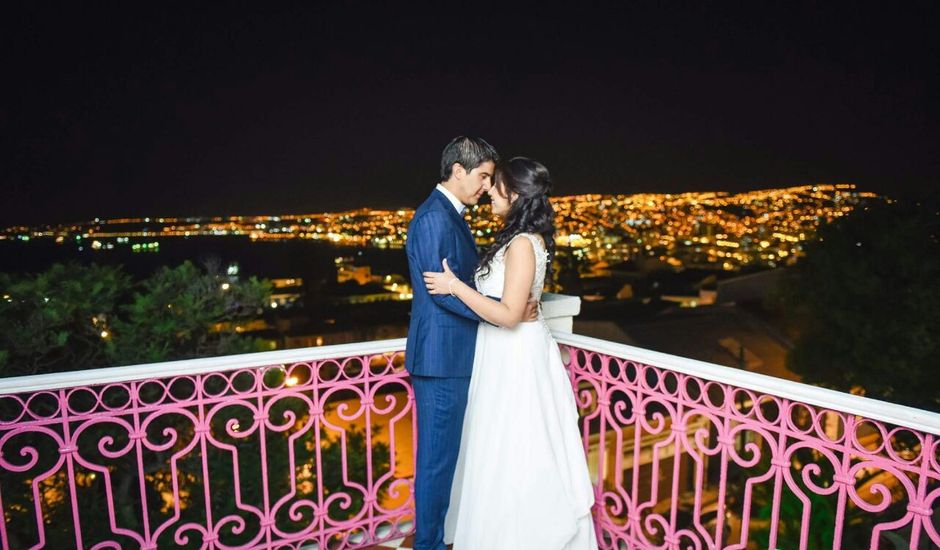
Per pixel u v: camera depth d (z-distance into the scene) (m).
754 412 1.93
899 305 11.07
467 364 2.29
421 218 2.16
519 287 2.03
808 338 12.76
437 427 2.30
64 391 2.06
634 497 2.37
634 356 2.26
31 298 4.54
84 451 4.52
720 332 21.45
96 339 5.02
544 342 2.23
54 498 4.57
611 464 13.22
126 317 5.22
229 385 2.30
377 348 2.51
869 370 11.41
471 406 2.30
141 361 4.84
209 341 5.52
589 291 35.34
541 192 2.09
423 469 2.34
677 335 21.36
